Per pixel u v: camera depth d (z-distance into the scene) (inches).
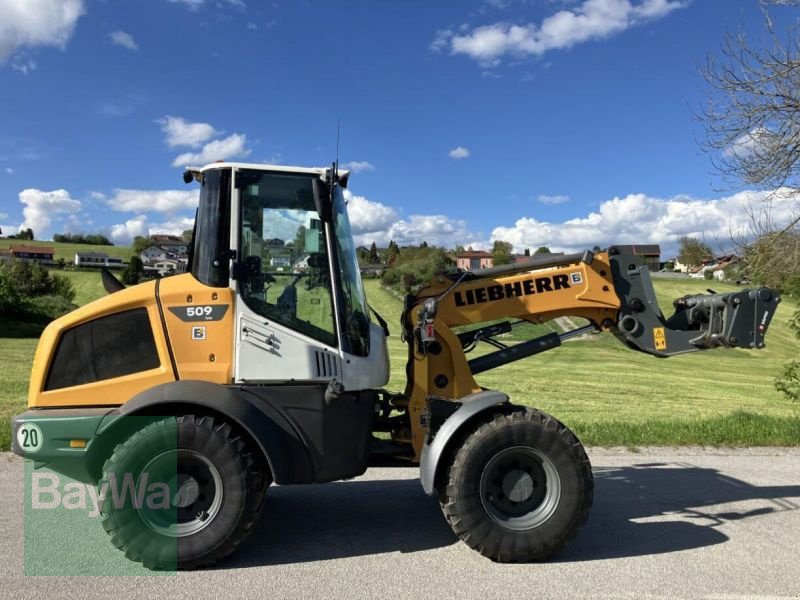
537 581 161.6
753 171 351.3
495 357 214.5
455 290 207.2
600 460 299.0
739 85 345.7
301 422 176.4
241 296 177.5
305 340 179.3
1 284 1363.2
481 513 172.2
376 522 207.8
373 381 188.7
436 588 156.6
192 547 164.4
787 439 335.9
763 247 353.7
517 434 173.8
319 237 184.9
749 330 204.2
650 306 213.0
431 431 185.9
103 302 177.8
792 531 201.8
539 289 209.2
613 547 186.7
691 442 332.8
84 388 173.9
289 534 195.9
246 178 181.8
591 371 1075.9
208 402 166.7
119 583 156.7
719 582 161.9
